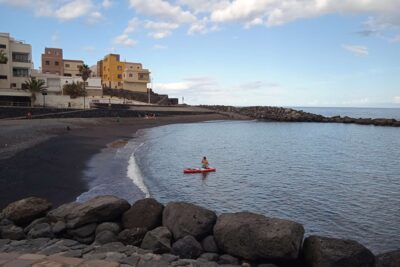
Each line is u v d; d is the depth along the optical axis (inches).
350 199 737.6
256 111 4837.6
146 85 4298.7
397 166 1217.4
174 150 1541.6
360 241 497.4
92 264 226.8
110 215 313.1
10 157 913.5
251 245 263.0
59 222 307.3
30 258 235.6
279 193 785.6
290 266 266.7
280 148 1724.9
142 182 815.1
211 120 3996.1
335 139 2239.2
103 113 2738.7
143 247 281.0
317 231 537.0
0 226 311.0
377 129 3129.9
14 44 2679.6
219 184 876.6
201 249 279.7
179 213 302.8
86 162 1007.0
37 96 2630.4
